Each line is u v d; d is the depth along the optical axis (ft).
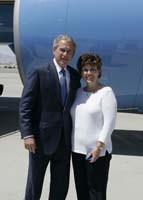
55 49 12.95
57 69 13.00
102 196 13.03
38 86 12.93
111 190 18.80
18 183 19.40
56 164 13.51
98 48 22.98
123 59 23.13
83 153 12.92
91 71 12.77
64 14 22.97
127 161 23.66
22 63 24.39
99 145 12.57
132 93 24.32
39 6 23.30
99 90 12.84
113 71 23.53
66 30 23.00
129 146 27.53
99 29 22.74
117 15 22.59
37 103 13.06
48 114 12.93
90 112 12.69
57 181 13.64
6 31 31.96
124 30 22.63
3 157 24.06
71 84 13.05
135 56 22.99
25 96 12.96
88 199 13.43
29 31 23.45
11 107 44.75
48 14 23.13
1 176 20.45
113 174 21.16
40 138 13.05
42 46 23.54
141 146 27.61
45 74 12.87
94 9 22.74
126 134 31.68
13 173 20.94
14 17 23.72
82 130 12.85
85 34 22.86
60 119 12.97
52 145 13.01
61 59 12.84
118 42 22.80
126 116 40.04
